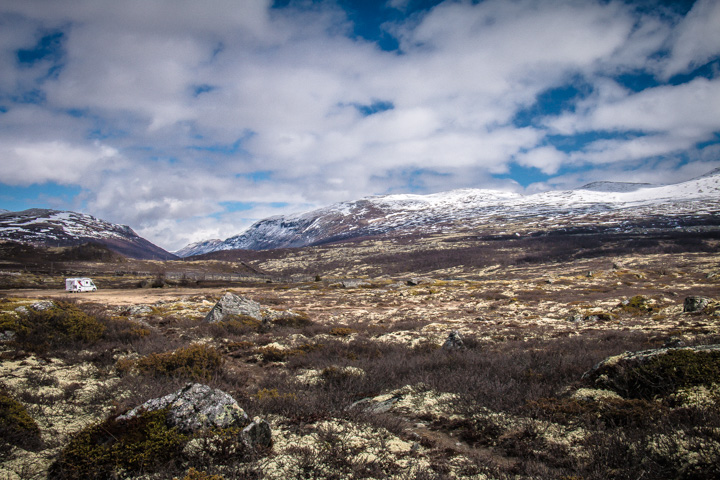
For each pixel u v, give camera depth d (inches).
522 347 712.4
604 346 668.1
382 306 1784.0
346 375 492.7
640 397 332.5
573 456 258.7
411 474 241.9
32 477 235.0
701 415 269.6
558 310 1424.7
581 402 337.1
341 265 7377.0
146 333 741.9
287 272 7357.3
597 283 2394.2
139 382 425.4
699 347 358.6
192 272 3415.4
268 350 659.4
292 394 390.3
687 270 3031.5
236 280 3270.2
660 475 223.5
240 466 241.4
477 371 487.8
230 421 271.7
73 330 639.1
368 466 250.1
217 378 467.5
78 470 235.1
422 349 717.9
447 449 285.3
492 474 241.1
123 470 237.3
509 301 1784.0
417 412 374.6
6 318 617.3
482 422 332.2
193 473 217.9
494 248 7209.6
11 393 370.9
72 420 324.5
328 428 309.9
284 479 230.2
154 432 256.5
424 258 6919.3
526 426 307.4
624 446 253.4
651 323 991.6
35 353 548.7
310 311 1553.9
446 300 1961.1
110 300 1620.3
